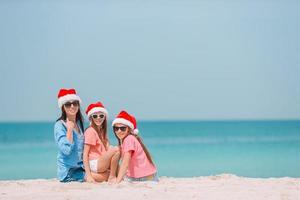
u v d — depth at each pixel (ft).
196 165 70.85
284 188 30.66
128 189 29.55
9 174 62.13
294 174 57.36
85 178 33.40
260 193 28.78
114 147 32.78
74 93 33.68
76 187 30.32
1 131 235.40
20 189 30.63
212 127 298.15
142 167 33.55
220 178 37.14
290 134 184.85
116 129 33.73
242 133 202.69
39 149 114.11
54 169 68.49
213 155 91.61
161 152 103.19
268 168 64.34
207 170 63.57
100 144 33.71
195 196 27.78
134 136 33.60
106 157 32.65
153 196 27.61
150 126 330.13
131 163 33.63
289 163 71.00
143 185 31.09
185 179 36.70
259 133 199.82
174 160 81.30
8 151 108.99
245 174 58.03
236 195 28.14
